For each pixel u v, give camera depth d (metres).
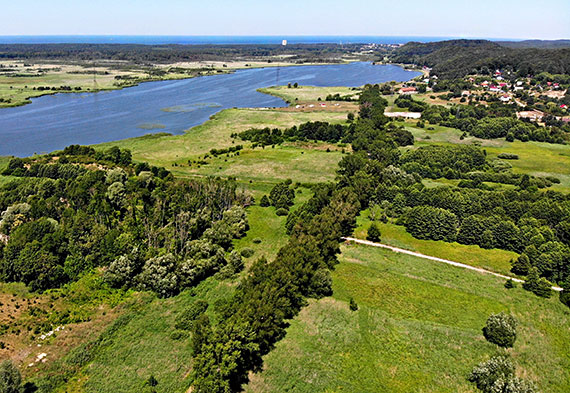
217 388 50.59
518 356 61.41
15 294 70.06
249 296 64.69
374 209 113.75
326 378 56.06
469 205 104.38
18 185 109.31
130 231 90.38
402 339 64.06
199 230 95.25
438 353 61.44
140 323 65.56
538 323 69.25
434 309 71.88
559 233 92.88
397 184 124.19
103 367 56.47
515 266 84.50
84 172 122.81
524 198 110.12
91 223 85.75
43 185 106.50
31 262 71.31
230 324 56.88
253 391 53.66
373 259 88.31
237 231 97.31
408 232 101.62
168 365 57.28
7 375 49.56
